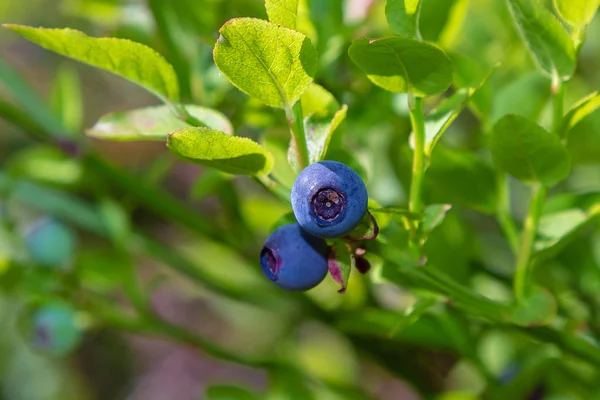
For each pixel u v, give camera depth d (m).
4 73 0.22
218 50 0.15
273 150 0.18
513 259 0.27
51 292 0.22
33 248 0.22
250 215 0.23
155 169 0.23
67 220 0.27
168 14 0.20
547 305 0.17
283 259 0.16
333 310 0.22
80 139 0.22
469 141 0.22
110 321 0.22
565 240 0.17
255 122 0.19
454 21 0.20
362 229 0.15
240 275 0.27
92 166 0.22
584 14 0.16
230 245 0.22
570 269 0.21
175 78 0.17
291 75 0.15
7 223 0.23
